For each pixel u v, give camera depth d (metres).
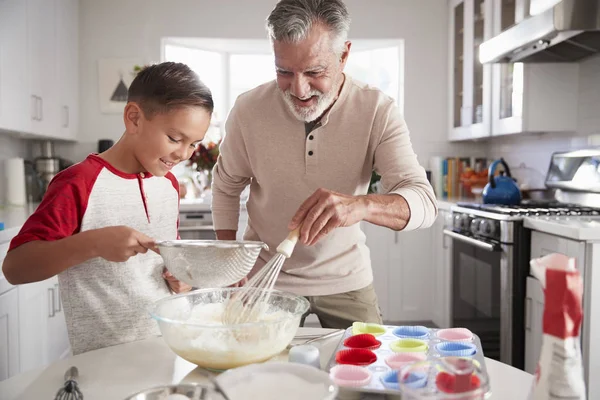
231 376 0.71
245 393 0.69
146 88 1.08
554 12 2.06
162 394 0.67
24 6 2.58
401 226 1.20
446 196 3.76
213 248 0.90
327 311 1.51
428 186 1.31
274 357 0.96
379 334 1.00
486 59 2.72
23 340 2.08
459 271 2.88
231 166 1.61
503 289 2.26
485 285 2.50
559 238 1.97
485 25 3.16
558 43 2.46
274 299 1.03
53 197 1.08
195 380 0.86
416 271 3.66
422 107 3.85
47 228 1.03
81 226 1.12
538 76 2.74
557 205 2.70
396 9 3.79
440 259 3.39
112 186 1.18
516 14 2.75
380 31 3.79
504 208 2.50
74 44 3.51
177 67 1.11
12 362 1.96
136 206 1.22
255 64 4.13
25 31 2.60
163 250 0.94
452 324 3.00
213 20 3.68
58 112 3.15
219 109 4.09
